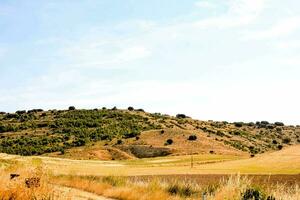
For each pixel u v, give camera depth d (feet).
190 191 79.20
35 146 580.30
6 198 36.73
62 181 88.99
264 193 54.85
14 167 44.09
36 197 37.70
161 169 294.66
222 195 54.75
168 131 655.35
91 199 64.34
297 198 53.21
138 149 584.81
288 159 303.48
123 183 90.63
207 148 603.67
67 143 603.26
